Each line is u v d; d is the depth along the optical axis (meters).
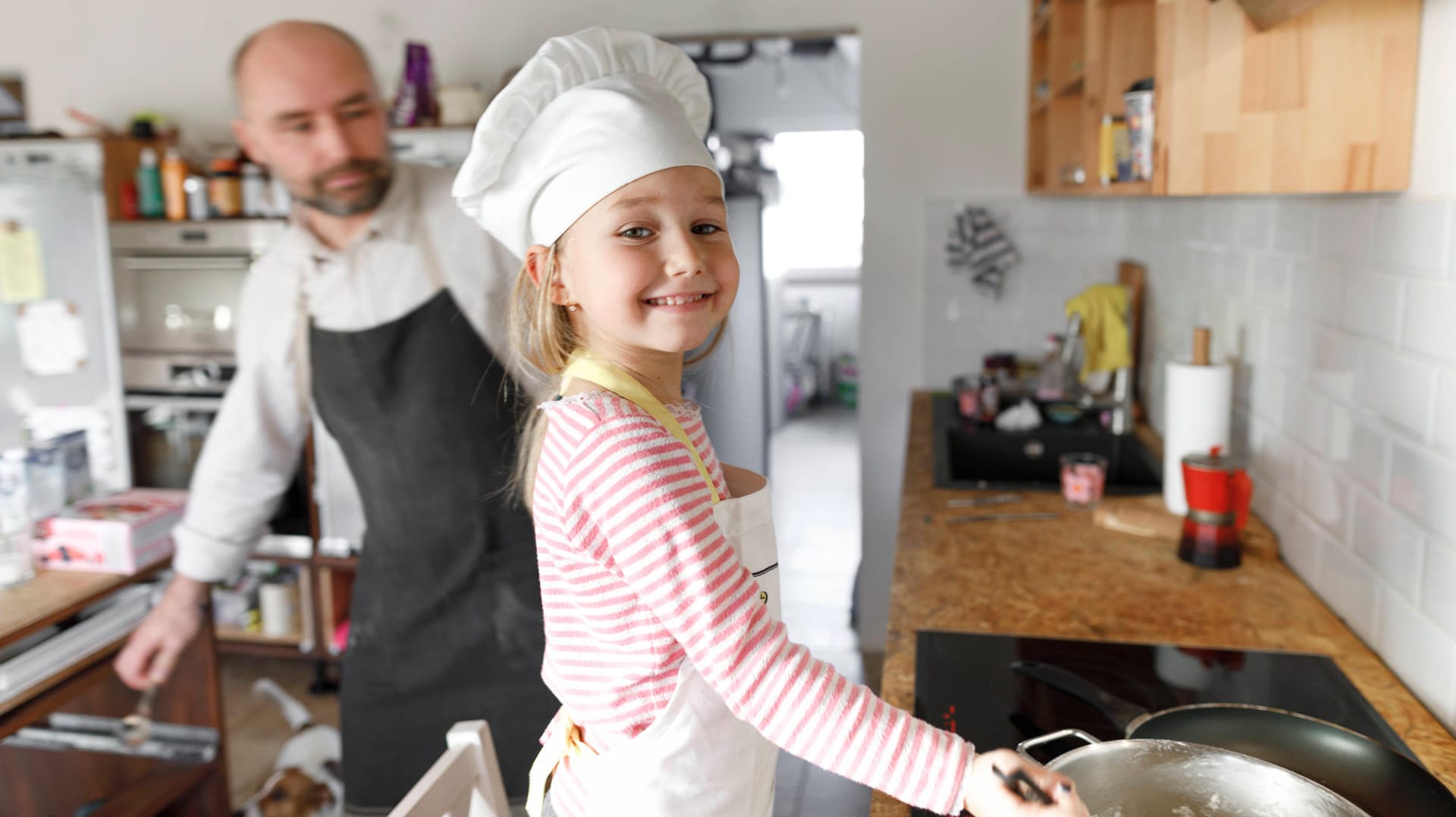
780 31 3.27
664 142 0.80
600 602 0.80
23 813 2.20
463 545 1.78
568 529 0.79
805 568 4.31
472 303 1.76
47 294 3.27
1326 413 1.45
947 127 3.24
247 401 1.84
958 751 0.69
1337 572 1.42
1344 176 1.20
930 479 2.24
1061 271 3.25
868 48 3.24
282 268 1.77
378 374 1.76
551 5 3.37
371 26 3.49
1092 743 0.87
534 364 0.93
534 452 0.92
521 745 1.81
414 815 0.94
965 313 3.32
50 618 1.76
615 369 0.83
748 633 0.72
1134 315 2.83
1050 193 2.67
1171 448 1.86
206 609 2.12
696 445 0.86
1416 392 1.16
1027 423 2.69
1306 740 1.00
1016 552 1.72
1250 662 1.26
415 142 3.10
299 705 2.91
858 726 0.69
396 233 1.75
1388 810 0.92
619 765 0.84
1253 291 1.80
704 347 1.10
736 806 0.88
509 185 0.87
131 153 3.45
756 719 0.72
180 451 3.39
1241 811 0.85
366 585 1.83
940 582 1.58
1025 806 0.65
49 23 3.71
